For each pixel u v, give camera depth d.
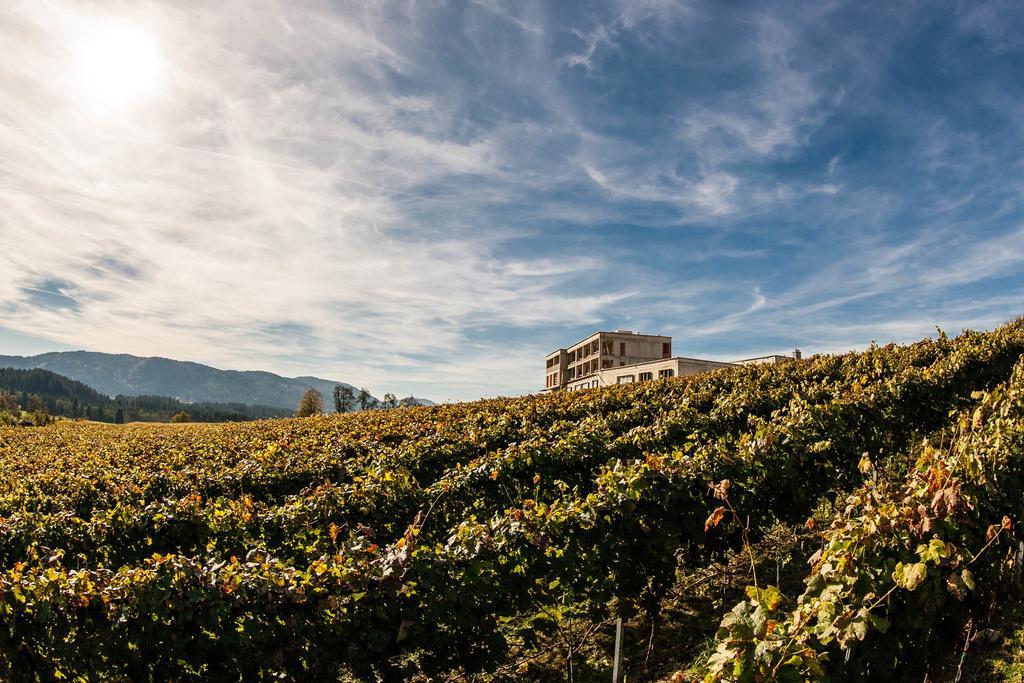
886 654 3.14
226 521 7.36
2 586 4.45
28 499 10.13
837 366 18.17
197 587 4.23
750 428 10.76
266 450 12.55
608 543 5.22
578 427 11.26
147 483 10.47
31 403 128.38
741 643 2.78
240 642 4.10
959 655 4.08
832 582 3.21
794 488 6.98
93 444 23.22
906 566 3.00
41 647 4.37
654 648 5.67
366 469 9.85
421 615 4.35
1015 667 3.79
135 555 7.66
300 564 6.76
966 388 12.70
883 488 4.30
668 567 5.56
